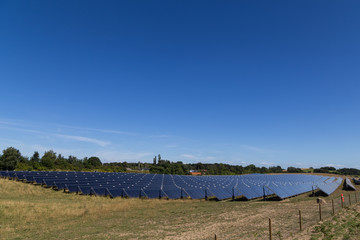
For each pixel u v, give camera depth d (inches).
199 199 1774.1
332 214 1070.4
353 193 2327.8
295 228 836.0
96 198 1553.9
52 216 1017.5
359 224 852.6
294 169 7839.6
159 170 4532.5
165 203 1508.4
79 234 777.6
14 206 1093.8
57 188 1777.8
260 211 1218.0
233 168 6373.0
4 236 743.1
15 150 3134.8
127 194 1627.7
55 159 4128.9
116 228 858.8
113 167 4872.0
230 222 954.1
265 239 705.6
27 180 1925.4
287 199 1862.7
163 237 741.9
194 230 826.8
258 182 2650.1
